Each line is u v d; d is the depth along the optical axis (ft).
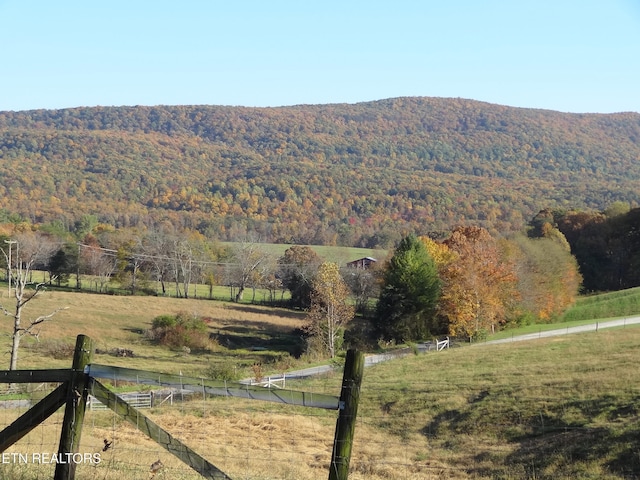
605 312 294.46
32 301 272.72
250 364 194.18
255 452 66.39
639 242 372.38
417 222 566.77
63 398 25.94
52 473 32.73
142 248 353.51
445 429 91.09
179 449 24.54
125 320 261.65
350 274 303.89
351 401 23.04
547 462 68.49
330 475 22.89
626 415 82.43
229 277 349.82
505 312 257.75
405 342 234.99
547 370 119.03
